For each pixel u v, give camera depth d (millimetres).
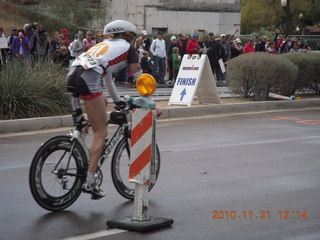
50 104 11211
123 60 5543
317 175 7062
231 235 4824
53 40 18422
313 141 9570
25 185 6543
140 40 20219
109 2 35969
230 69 15336
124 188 5973
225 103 13891
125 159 5992
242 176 6996
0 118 10648
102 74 5469
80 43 17906
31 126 10523
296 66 15273
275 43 27047
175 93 13469
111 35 5633
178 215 5410
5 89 10859
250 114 13234
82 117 5605
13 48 17406
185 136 10000
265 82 14633
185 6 38562
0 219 5266
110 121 5852
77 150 5594
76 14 33469
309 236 4801
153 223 4957
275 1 59219
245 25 60625
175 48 20734
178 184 6609
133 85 19812
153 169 5043
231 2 39969
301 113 13578
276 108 14273
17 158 8055
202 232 4906
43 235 4824
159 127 11039
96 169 5582
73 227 5043
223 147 8953
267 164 7695
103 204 5824
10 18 31766
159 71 20469
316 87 16906
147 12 37344
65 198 5555
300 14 55844
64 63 15727
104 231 4926
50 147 5398
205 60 13367
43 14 32219
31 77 11484
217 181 6746
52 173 5465
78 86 5387
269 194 6156
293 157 8180
